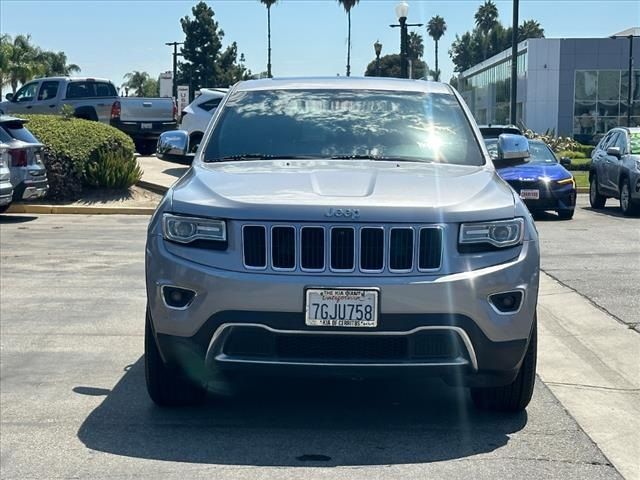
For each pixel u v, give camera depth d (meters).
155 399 5.55
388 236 4.73
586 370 6.66
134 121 26.03
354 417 5.54
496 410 5.61
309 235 4.75
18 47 68.44
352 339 4.72
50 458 4.84
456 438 5.17
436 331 4.72
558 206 16.41
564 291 9.45
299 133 6.20
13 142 15.55
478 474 4.63
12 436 5.18
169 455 4.88
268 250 4.74
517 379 5.34
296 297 4.68
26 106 26.94
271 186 5.11
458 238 4.80
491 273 4.79
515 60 26.58
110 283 9.89
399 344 4.74
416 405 5.78
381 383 6.25
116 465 4.73
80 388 6.12
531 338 5.23
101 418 5.49
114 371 6.54
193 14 67.75
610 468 4.74
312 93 6.65
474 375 4.87
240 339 4.77
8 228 14.96
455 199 4.93
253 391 6.05
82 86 26.61
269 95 6.64
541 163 17.23
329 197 4.88
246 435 5.19
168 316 4.87
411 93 6.66
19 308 8.64
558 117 56.09
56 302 8.91
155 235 5.04
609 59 55.41
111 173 18.41
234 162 5.91
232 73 69.62
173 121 26.67
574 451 4.98
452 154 6.04
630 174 17.12
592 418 5.57
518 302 4.88
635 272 10.52
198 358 4.84
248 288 4.69
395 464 4.76
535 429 5.34
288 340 4.74
